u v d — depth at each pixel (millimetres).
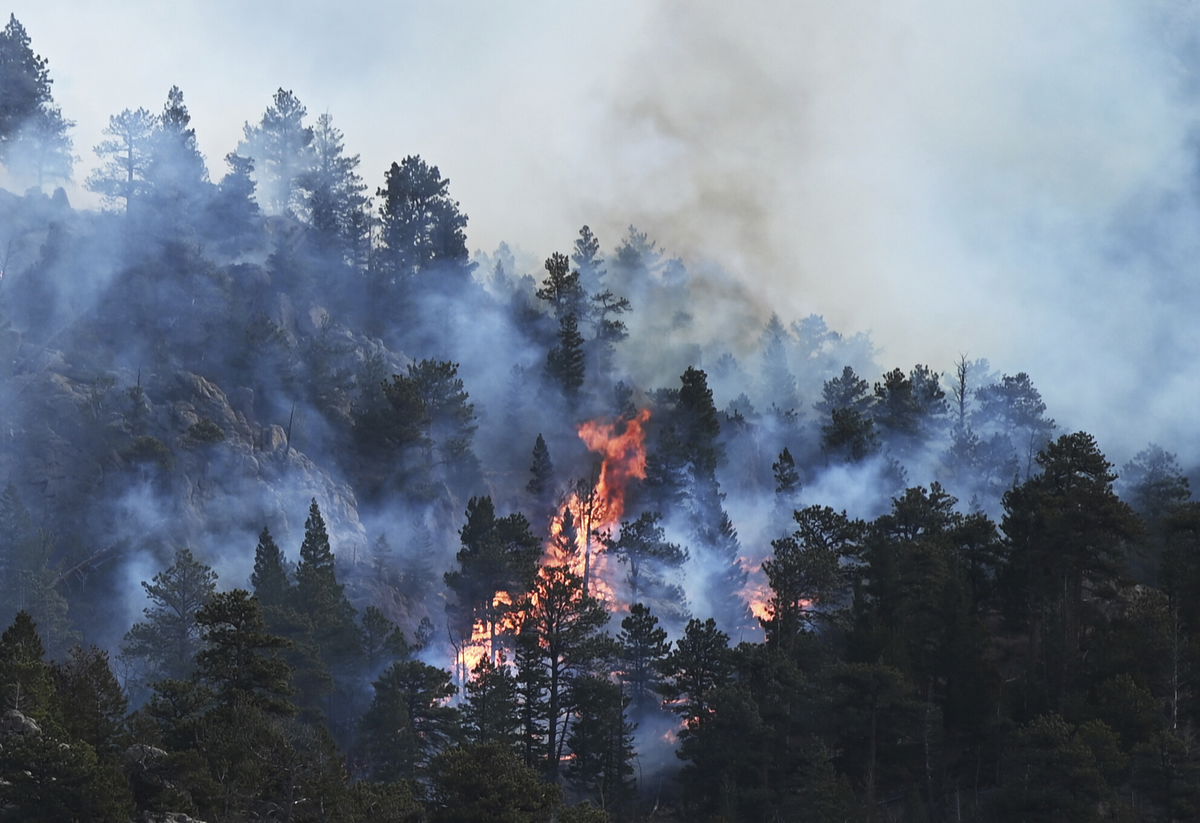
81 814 58250
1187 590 105125
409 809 68438
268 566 107312
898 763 96938
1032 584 107125
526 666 100750
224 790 63750
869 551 112500
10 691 63562
